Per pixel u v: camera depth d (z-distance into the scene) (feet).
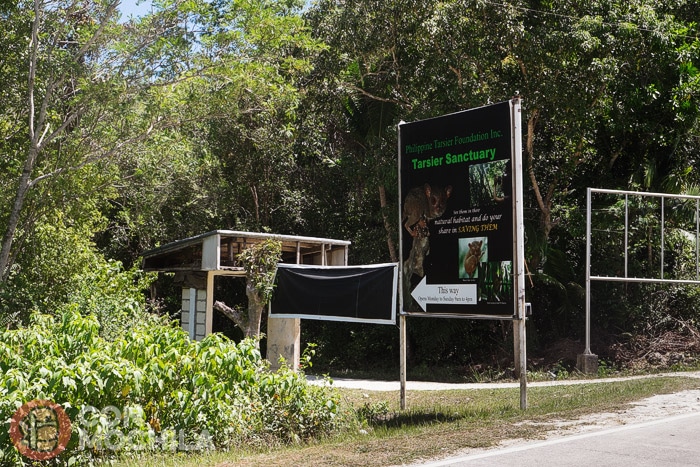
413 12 60.44
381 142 67.41
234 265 55.01
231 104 54.90
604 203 68.18
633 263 67.77
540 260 67.15
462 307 34.71
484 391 46.50
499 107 33.50
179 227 81.30
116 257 84.43
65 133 55.77
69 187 53.78
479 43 60.64
